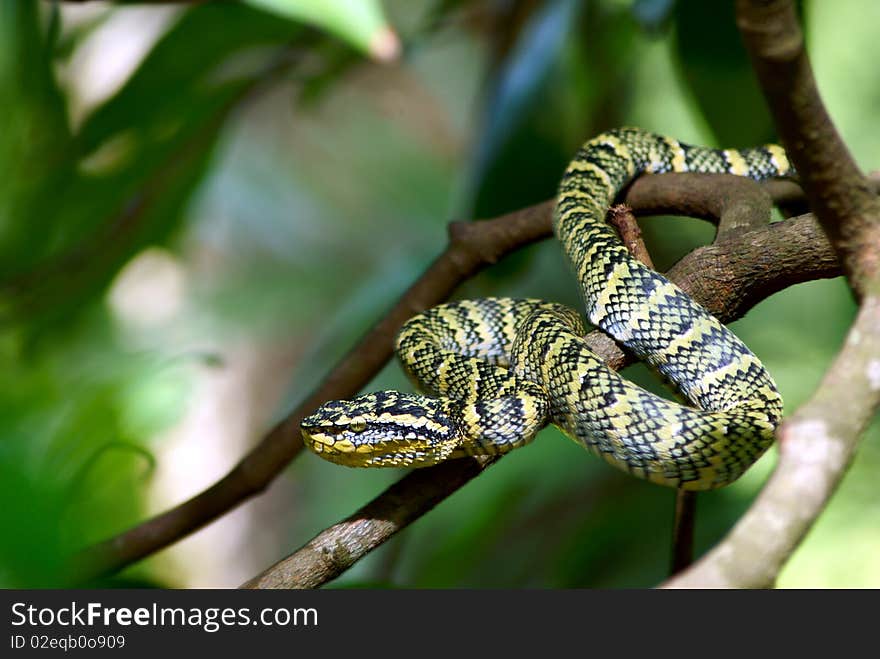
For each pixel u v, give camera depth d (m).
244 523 12.66
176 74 7.53
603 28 7.48
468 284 7.69
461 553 7.91
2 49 7.51
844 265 3.08
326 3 4.55
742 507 7.00
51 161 7.89
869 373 2.74
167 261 12.91
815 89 2.78
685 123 8.38
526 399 4.55
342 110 13.76
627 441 4.48
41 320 7.92
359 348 6.02
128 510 5.35
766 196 5.05
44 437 4.96
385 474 11.60
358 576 8.07
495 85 7.45
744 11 2.56
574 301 8.97
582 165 5.69
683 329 4.70
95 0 7.17
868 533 6.96
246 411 13.35
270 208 13.81
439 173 14.00
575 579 7.57
